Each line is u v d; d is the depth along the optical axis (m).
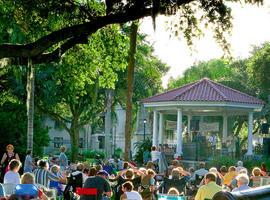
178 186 16.31
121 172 16.84
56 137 63.19
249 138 33.34
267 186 3.50
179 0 11.22
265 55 50.78
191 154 31.14
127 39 17.09
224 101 31.47
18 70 19.50
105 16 11.51
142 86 44.28
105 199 13.56
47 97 33.09
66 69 17.86
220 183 15.35
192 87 33.25
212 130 36.19
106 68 18.30
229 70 59.38
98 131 65.25
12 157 17.53
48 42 11.45
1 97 29.97
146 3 11.32
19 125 29.56
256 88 54.72
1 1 13.74
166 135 42.88
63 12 12.84
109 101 43.28
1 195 11.58
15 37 19.14
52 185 15.74
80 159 40.88
